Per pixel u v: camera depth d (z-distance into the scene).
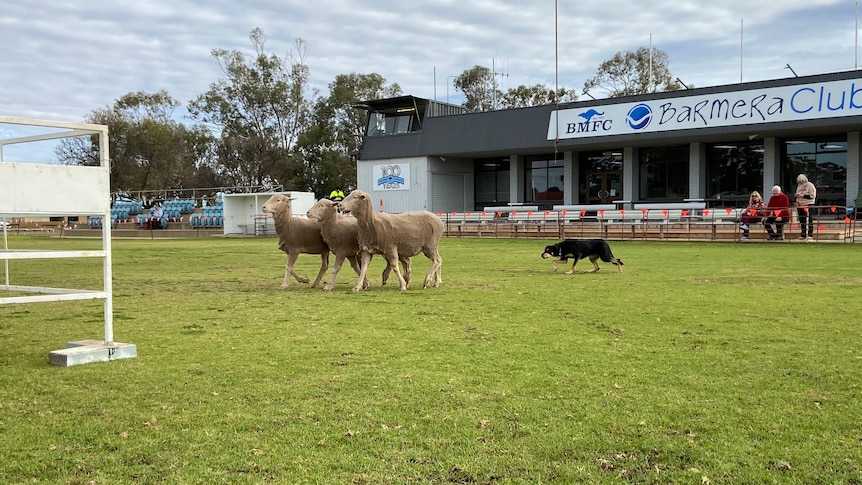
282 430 4.24
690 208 29.19
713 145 32.62
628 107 30.78
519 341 6.91
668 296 10.34
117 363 6.01
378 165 39.44
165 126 64.81
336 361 6.05
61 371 5.71
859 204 27.61
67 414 4.55
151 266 17.80
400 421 4.40
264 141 60.81
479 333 7.37
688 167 33.09
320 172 60.38
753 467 3.68
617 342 6.83
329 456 3.84
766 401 4.77
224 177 63.28
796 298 9.96
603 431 4.21
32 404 4.78
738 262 16.52
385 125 39.62
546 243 26.23
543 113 33.56
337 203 11.55
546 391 5.05
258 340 7.03
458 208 39.81
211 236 39.38
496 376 5.50
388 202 39.25
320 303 9.86
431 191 38.06
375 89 66.00
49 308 9.58
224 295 10.98
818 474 3.59
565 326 7.79
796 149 30.39
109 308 6.25
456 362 5.98
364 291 11.34
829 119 26.12
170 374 5.60
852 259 16.83
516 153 37.09
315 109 66.25
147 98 69.31
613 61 56.16
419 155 37.75
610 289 11.32
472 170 40.62
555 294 10.72
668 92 29.67
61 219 56.59
